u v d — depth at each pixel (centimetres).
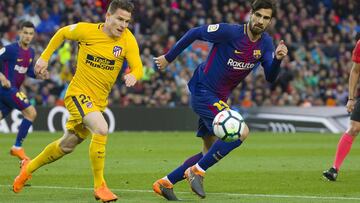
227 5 7750
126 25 2159
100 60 2205
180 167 2231
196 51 6931
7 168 3148
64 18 6919
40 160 2302
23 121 3534
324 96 7056
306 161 3644
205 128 2319
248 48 2222
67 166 3234
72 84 2233
